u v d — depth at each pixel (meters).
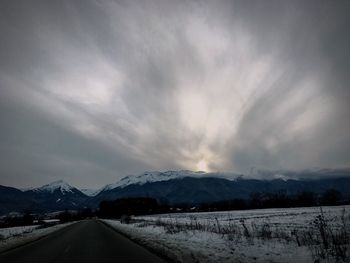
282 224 31.42
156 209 184.88
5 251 19.02
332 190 137.75
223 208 174.62
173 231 27.67
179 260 12.78
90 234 31.98
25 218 115.19
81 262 13.29
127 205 177.88
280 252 12.96
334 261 10.56
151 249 17.30
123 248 18.22
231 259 12.06
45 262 13.54
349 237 14.04
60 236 30.94
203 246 16.44
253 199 175.12
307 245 13.90
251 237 18.58
